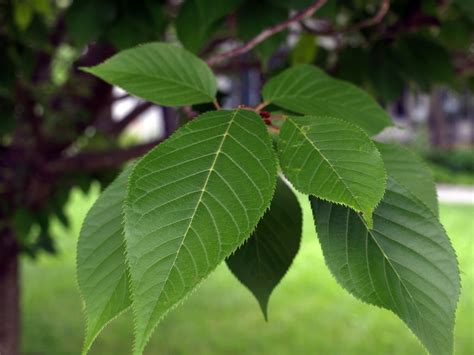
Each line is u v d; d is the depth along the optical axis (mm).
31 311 2271
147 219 290
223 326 2125
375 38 764
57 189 1107
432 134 6156
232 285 2537
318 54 845
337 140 322
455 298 315
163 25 703
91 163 987
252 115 329
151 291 274
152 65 403
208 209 294
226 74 988
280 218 395
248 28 607
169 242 285
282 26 549
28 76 854
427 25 752
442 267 320
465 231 3473
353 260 325
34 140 1104
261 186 302
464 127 6562
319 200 334
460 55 894
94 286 327
